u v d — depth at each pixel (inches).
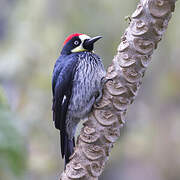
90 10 568.1
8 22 689.6
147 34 189.5
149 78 607.5
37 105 556.4
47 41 582.2
